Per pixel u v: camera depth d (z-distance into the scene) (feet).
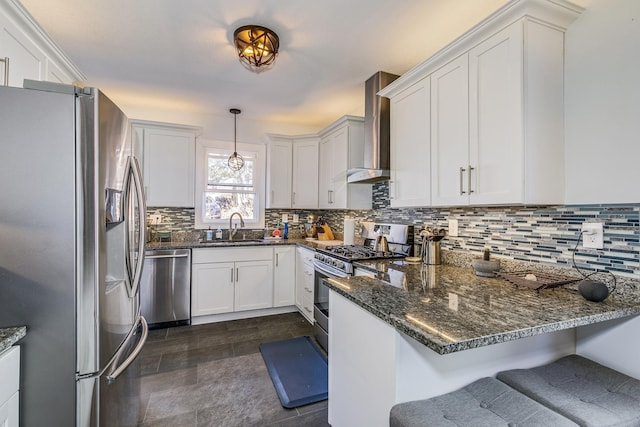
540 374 3.98
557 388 3.68
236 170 12.68
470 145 5.49
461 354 3.85
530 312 3.68
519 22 4.65
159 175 10.92
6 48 4.51
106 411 3.97
